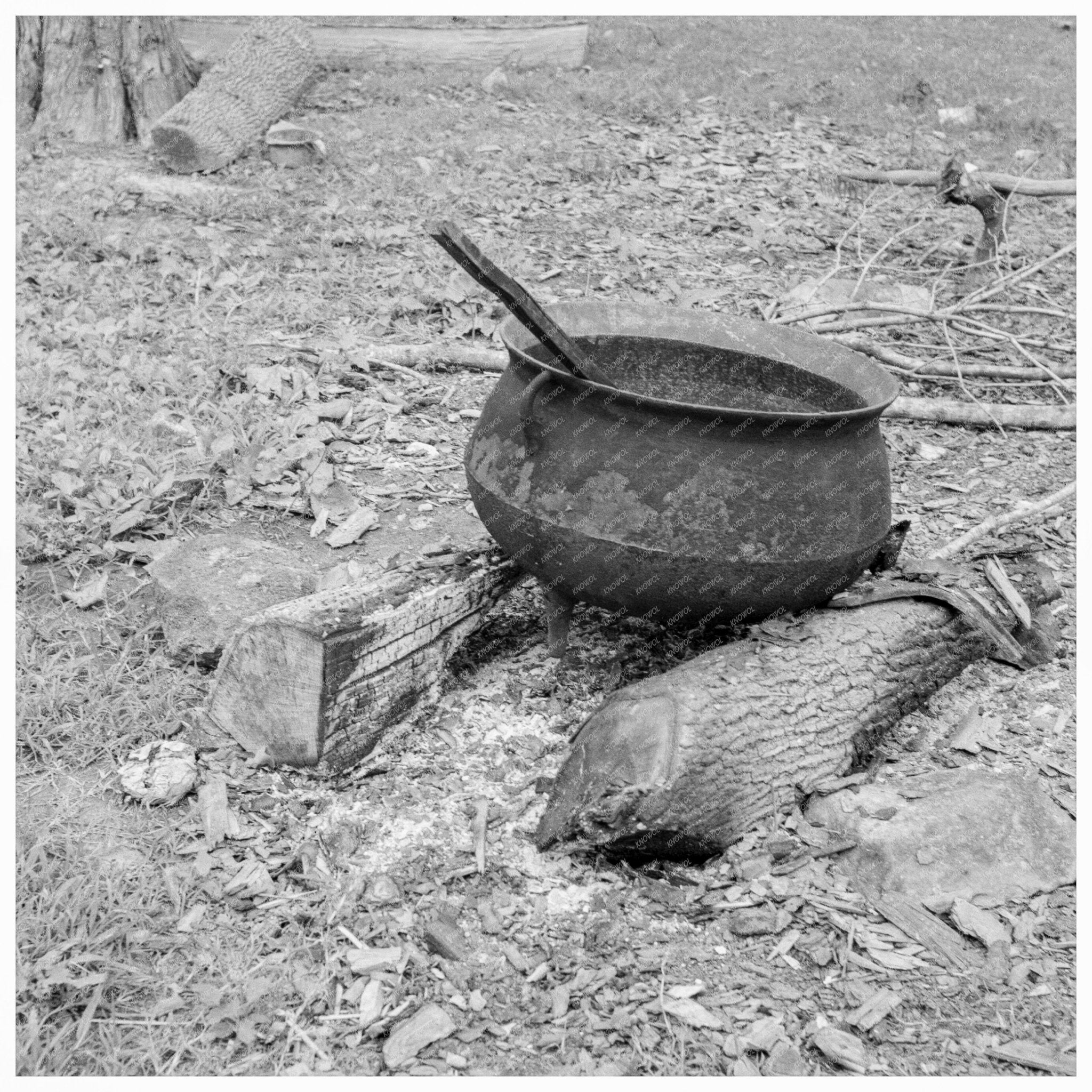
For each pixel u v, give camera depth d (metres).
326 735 3.22
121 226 7.28
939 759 3.58
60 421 4.98
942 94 10.53
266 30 8.61
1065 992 2.82
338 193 7.80
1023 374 6.00
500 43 10.26
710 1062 2.61
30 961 2.71
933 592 3.69
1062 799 3.42
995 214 7.21
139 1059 2.55
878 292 6.95
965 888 3.05
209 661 3.69
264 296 6.42
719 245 7.60
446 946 2.83
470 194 7.86
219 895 2.94
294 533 4.45
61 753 3.36
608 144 8.91
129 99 8.76
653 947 2.89
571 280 6.87
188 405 5.21
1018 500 5.14
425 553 3.78
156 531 4.38
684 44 11.09
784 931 2.94
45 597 4.00
